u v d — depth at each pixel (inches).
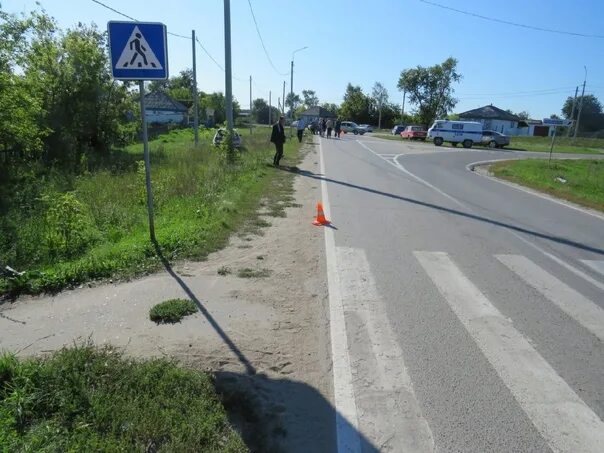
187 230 286.7
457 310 196.4
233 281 218.2
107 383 127.6
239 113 4116.6
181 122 2960.1
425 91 3321.9
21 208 354.9
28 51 605.9
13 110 510.9
